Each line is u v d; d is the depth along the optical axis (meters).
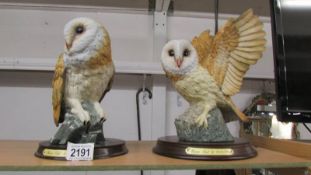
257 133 0.89
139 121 0.94
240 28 0.59
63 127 0.56
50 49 0.94
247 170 0.79
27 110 0.93
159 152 0.58
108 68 0.58
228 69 0.60
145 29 0.97
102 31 0.56
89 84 0.57
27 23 0.94
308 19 0.63
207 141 0.58
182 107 0.97
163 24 0.94
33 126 0.92
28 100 0.93
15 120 0.92
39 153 0.55
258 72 0.94
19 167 0.47
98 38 0.55
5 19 0.93
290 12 0.63
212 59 0.60
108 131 0.94
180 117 0.61
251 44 0.59
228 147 0.55
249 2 0.98
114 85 0.95
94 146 0.54
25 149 0.64
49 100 0.94
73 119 0.56
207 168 0.51
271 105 0.90
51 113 0.93
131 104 0.95
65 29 0.54
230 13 1.00
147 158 0.55
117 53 0.96
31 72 0.93
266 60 0.99
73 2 0.93
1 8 0.93
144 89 0.95
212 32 0.98
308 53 0.61
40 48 0.94
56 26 0.95
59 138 0.56
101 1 0.93
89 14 0.96
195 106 0.61
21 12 0.94
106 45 0.56
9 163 0.49
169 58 0.59
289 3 0.63
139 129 0.94
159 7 0.92
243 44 0.59
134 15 0.97
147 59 0.96
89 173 0.92
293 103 0.59
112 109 0.95
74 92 0.57
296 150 0.60
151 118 0.94
